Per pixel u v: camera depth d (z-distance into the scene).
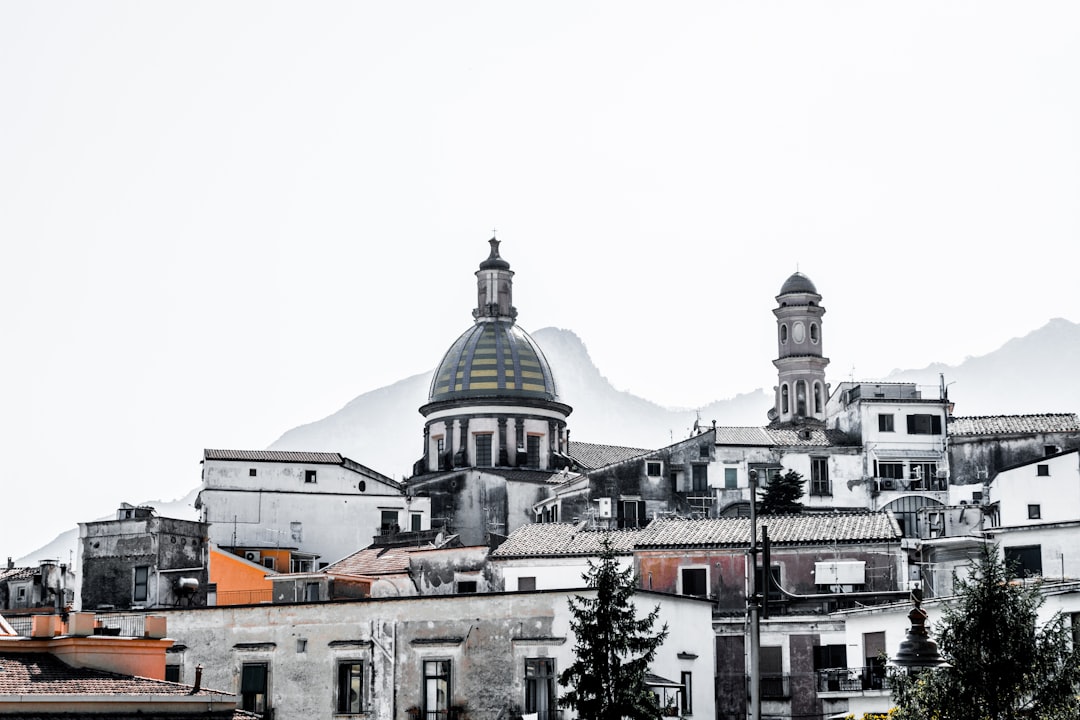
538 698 84.38
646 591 86.88
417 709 86.56
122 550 119.06
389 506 146.75
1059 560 96.38
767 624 98.44
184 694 58.81
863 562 99.62
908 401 144.88
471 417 161.25
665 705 85.19
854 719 79.62
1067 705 52.44
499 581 105.50
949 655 53.72
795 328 175.38
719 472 142.88
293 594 106.88
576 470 159.62
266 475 143.62
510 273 169.00
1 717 54.09
